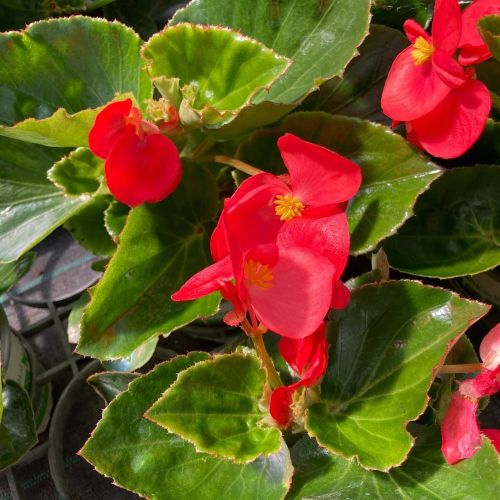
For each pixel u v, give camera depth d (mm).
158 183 701
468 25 708
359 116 804
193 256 734
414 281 704
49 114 768
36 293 1043
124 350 703
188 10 776
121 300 710
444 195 771
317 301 654
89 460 692
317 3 746
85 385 896
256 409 699
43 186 778
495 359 681
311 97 792
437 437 704
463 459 668
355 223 722
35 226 760
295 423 706
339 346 709
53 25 760
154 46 727
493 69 761
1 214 768
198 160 750
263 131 737
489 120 763
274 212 683
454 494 673
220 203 757
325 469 697
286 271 660
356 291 713
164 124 721
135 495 859
